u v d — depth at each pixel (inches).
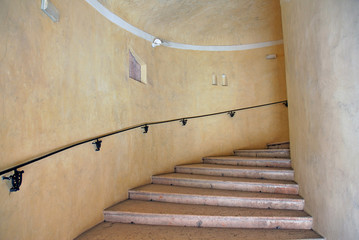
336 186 65.9
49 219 69.2
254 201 96.0
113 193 105.9
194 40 177.8
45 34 71.0
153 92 147.5
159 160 147.3
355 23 55.6
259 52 185.5
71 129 81.5
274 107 182.7
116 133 108.4
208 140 175.8
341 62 62.0
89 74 94.1
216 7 149.9
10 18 58.0
